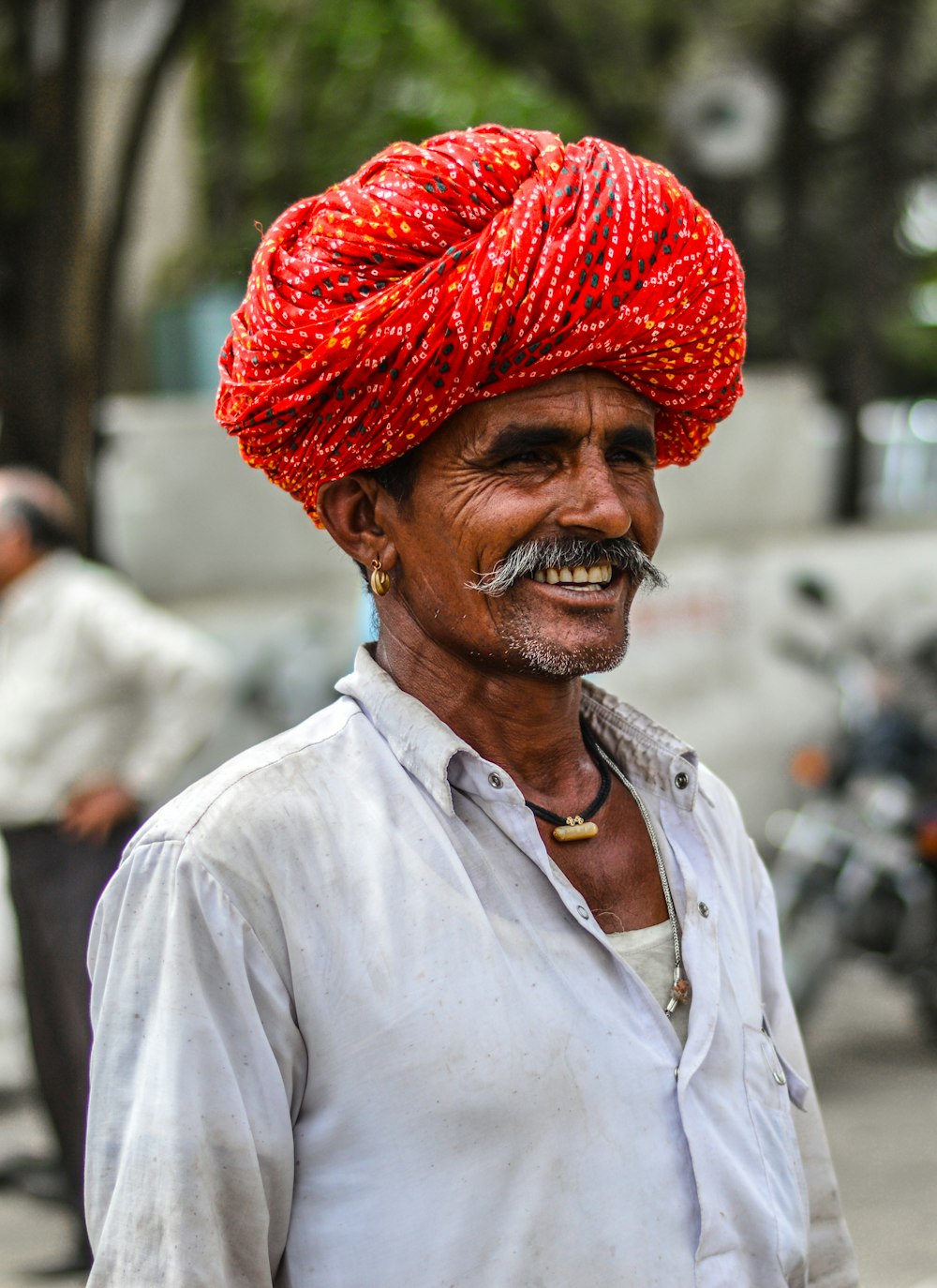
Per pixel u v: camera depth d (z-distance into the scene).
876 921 5.29
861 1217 4.11
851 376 10.84
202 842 1.43
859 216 10.76
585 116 10.21
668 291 1.47
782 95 10.25
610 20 9.56
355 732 1.52
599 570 1.54
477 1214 1.37
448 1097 1.38
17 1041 5.46
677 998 1.55
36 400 6.22
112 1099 1.43
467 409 1.50
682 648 7.19
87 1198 1.45
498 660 1.54
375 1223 1.38
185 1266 1.36
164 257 9.72
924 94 10.42
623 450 1.57
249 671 7.33
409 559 1.57
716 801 1.75
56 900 3.96
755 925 1.77
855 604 8.88
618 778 1.67
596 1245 1.40
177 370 9.41
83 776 3.98
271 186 9.69
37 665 3.99
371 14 9.56
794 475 10.20
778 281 11.30
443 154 1.46
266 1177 1.40
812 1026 5.39
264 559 8.38
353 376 1.47
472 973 1.41
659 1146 1.44
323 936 1.42
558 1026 1.42
